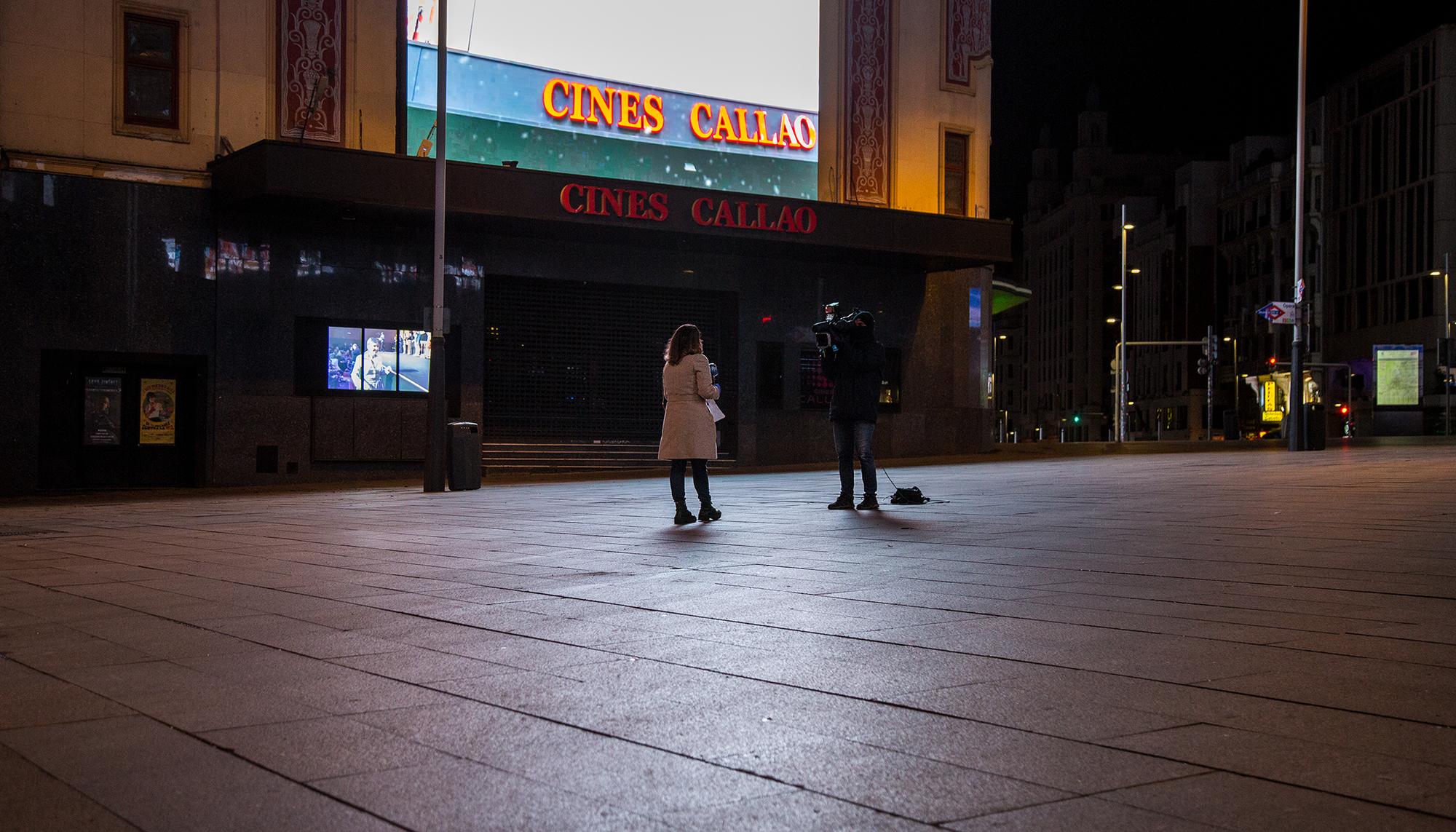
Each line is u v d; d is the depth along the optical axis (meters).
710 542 10.26
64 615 6.84
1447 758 3.60
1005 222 29.58
